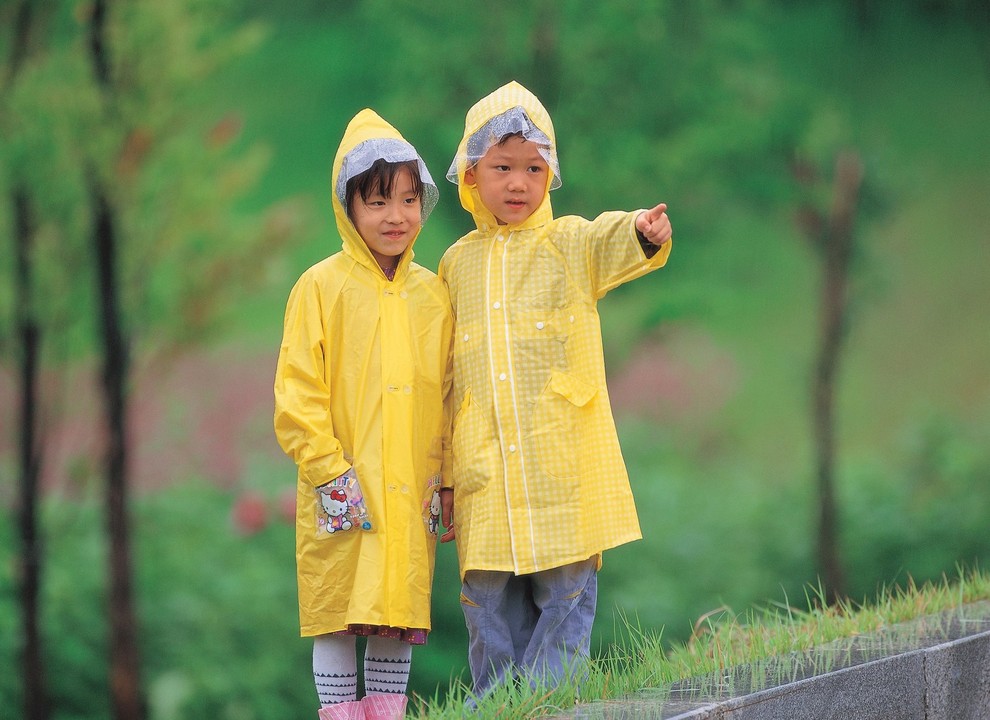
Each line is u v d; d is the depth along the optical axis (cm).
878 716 874
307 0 4978
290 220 2619
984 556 2847
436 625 2258
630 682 839
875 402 4084
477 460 881
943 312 4391
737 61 2827
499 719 778
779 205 2933
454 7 2578
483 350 894
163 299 2394
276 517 2594
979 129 4472
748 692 798
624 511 897
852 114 3081
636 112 2642
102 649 2280
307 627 863
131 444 2552
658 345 3528
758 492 3309
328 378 873
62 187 2141
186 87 2228
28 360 2264
